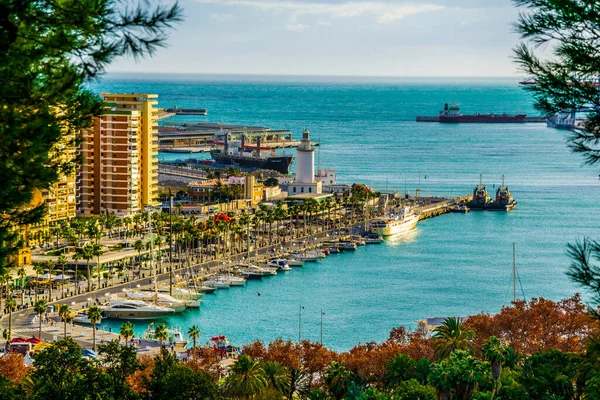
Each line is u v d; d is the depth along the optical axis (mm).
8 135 68438
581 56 70438
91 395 188000
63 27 68312
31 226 77688
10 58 67875
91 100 77375
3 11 66000
